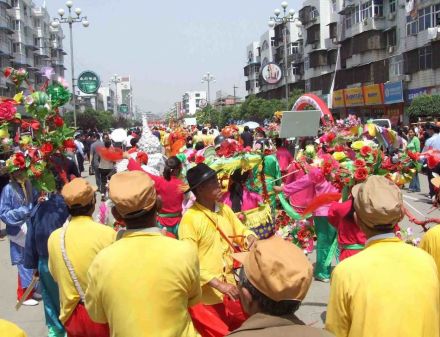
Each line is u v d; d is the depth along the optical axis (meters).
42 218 4.98
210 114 72.50
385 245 3.06
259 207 6.23
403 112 41.25
